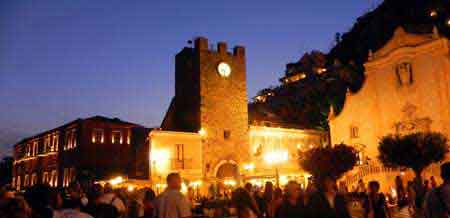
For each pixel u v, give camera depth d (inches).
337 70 2301.9
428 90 1477.6
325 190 363.9
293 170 1772.9
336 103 2172.7
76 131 1847.9
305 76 2726.4
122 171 1856.5
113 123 1910.7
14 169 2450.8
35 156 2199.8
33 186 277.7
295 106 2406.5
